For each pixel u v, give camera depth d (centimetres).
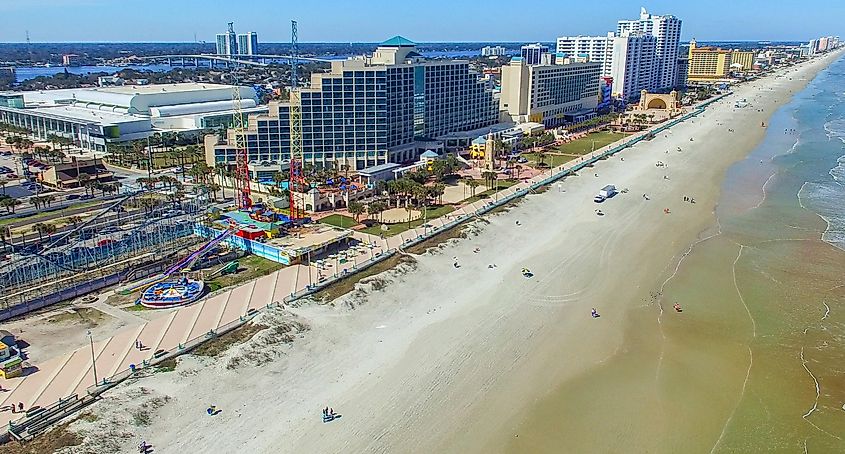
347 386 8075
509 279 11519
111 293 10719
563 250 13075
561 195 17362
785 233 14012
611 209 16125
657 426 7475
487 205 15962
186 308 10150
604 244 13488
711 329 9731
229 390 7875
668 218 15362
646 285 11356
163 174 19762
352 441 7044
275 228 13200
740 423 7531
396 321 9825
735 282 11412
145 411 7331
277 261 12275
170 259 12069
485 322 9862
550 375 8481
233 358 8494
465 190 17762
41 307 10131
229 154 19212
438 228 14100
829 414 7669
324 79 18325
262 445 6925
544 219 15188
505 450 7019
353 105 18775
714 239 13725
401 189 15750
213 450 6812
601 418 7606
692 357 8956
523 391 8106
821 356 8931
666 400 7969
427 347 9056
